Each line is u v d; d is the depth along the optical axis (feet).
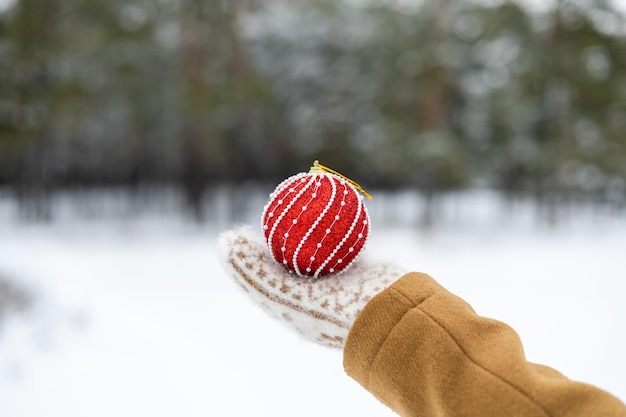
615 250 44.37
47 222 58.80
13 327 19.04
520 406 1.75
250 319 21.11
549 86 51.31
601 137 51.21
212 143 58.49
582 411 1.68
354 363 2.12
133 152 81.92
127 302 24.07
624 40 50.57
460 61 59.41
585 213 75.41
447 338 1.97
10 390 13.89
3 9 47.60
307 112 70.18
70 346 17.46
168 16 56.29
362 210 2.56
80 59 52.85
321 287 2.43
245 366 15.47
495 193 106.22
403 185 88.38
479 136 62.95
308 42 71.77
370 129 67.51
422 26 58.23
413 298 2.11
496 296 25.85
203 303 24.29
